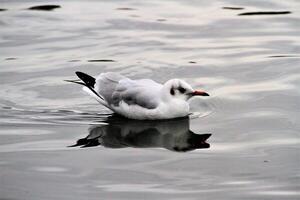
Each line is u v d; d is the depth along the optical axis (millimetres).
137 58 18719
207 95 15398
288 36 20047
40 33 20422
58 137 14391
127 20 21469
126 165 12977
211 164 12945
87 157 13383
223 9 22359
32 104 16219
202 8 22484
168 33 20438
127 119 15594
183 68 18031
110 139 14305
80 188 11992
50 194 11758
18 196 11711
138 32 20500
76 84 17328
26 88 17078
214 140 14109
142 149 13766
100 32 20500
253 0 23078
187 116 15523
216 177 12367
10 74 17781
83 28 20781
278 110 15453
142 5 22859
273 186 11922
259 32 20391
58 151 13656
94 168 12852
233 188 11883
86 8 22547
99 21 21344
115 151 13656
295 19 21250
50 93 16875
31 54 19016
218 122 15055
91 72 17844
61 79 17578
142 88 15562
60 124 15164
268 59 18469
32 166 12945
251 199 11453
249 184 12039
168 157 13328
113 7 22656
